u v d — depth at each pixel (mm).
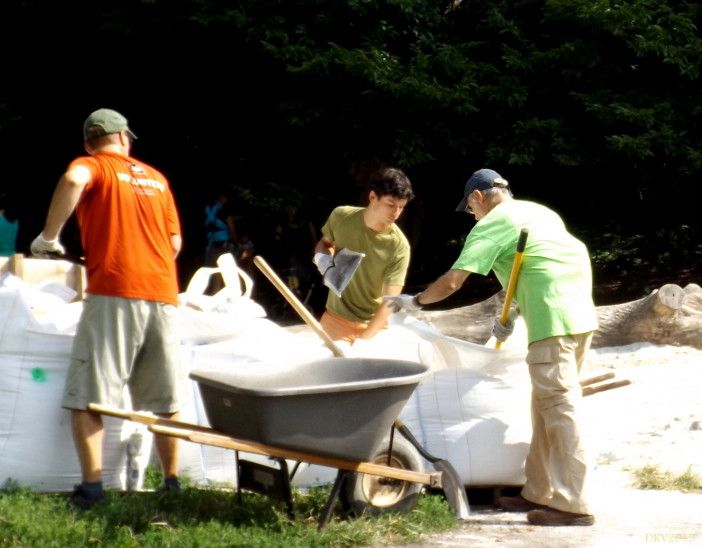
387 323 11453
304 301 28641
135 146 30234
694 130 26984
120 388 9133
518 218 10070
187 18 26844
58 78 29156
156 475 10188
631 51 26875
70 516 8594
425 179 29109
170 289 9391
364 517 9227
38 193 30375
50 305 10102
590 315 9930
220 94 29297
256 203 27984
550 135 26656
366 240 11391
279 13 26656
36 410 9344
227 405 8852
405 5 26031
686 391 15906
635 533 9461
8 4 28031
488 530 9539
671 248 31656
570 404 9758
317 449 8812
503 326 10391
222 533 8547
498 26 26906
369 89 26422
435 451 10398
